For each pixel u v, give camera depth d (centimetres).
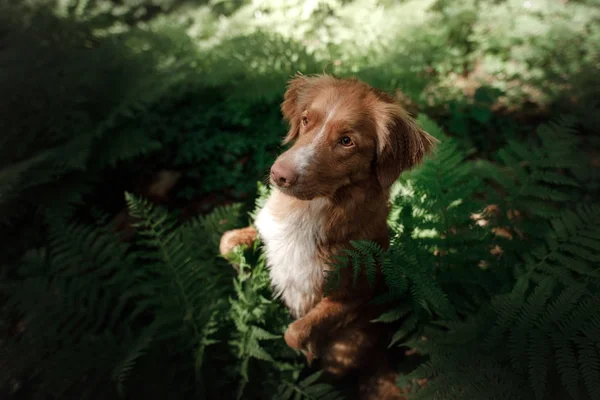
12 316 75
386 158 54
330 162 52
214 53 119
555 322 51
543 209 65
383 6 133
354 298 62
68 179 90
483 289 63
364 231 58
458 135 105
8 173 79
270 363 65
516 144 71
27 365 60
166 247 67
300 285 63
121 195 98
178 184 101
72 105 97
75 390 60
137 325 72
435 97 110
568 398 50
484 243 64
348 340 67
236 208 79
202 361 64
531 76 113
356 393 70
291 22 133
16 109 96
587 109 101
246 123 107
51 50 109
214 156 105
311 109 54
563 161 68
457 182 76
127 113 92
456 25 127
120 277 69
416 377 54
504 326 52
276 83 104
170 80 101
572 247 58
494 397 50
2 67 103
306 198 53
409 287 61
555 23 118
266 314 67
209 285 68
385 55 110
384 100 55
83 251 71
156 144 93
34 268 72
